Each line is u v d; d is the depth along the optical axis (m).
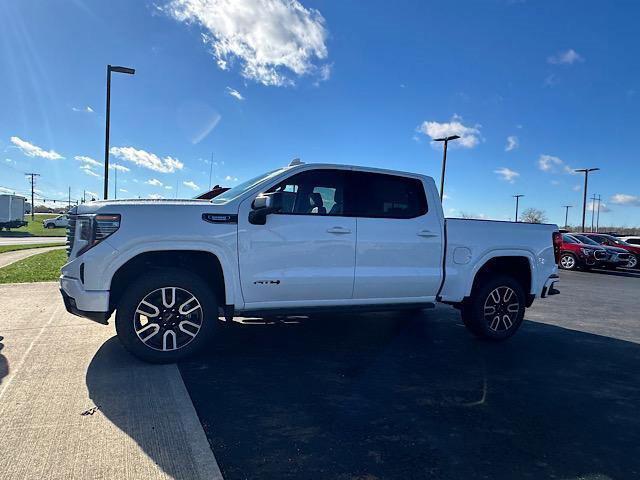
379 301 5.17
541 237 6.07
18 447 2.79
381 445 3.02
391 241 5.13
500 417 3.53
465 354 5.20
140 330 4.27
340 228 4.89
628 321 7.70
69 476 2.51
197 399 3.63
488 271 5.96
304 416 3.40
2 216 47.06
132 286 4.21
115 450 2.80
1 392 3.61
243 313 4.64
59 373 4.05
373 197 5.17
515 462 2.88
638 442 3.20
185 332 4.40
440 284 5.41
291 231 4.70
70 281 4.28
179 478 2.54
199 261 4.72
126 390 3.71
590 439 3.22
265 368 4.42
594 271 19.61
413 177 5.43
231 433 3.09
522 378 4.45
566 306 9.17
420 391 4.00
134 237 4.21
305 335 5.75
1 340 5.03
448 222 5.48
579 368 4.84
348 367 4.56
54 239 37.03
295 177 4.88
